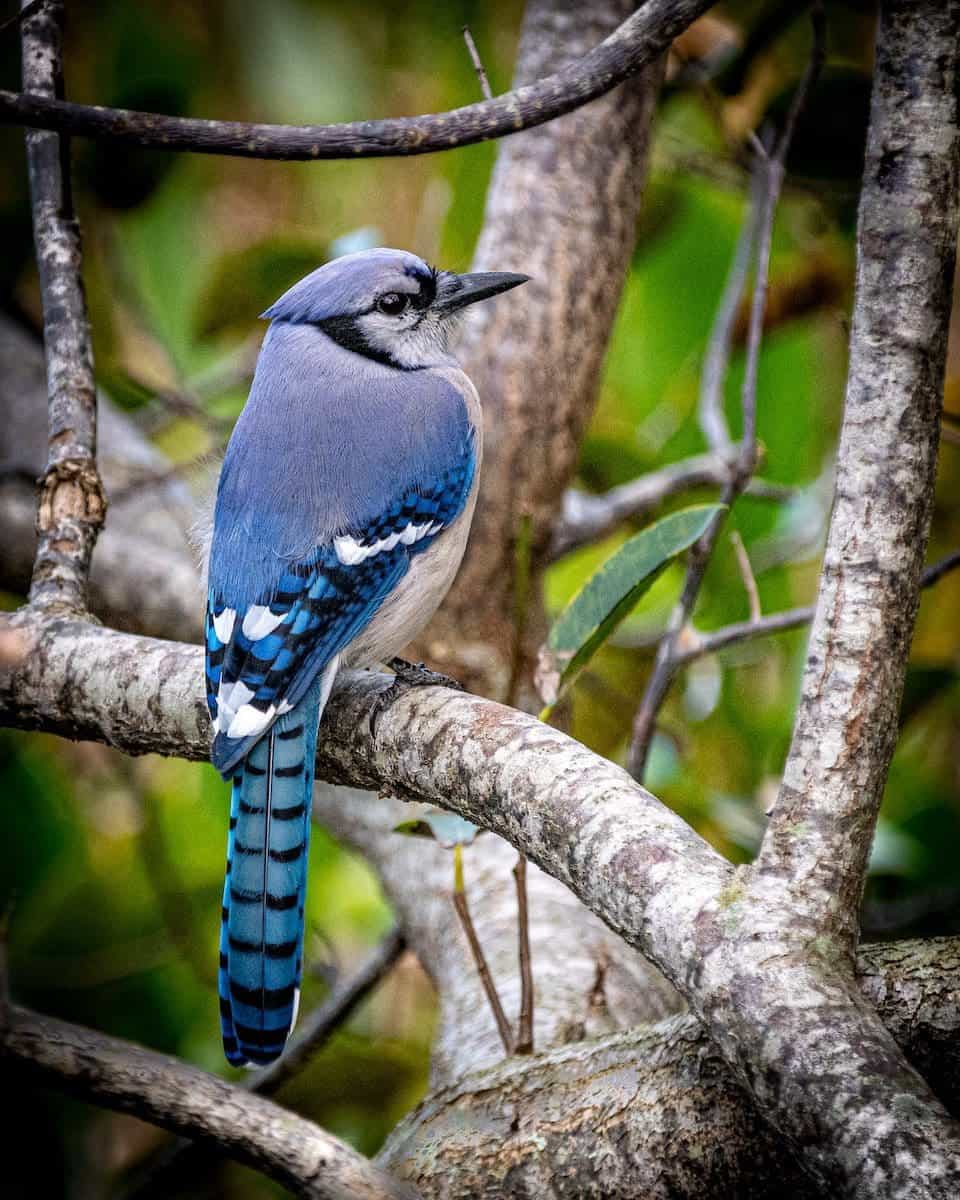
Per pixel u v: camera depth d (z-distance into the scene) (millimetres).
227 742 6871
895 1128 4141
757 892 4906
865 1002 4621
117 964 11133
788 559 12000
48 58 8391
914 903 10242
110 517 12172
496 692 10430
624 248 10805
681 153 12211
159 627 11656
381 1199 5164
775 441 12078
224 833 11953
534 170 10648
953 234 5312
